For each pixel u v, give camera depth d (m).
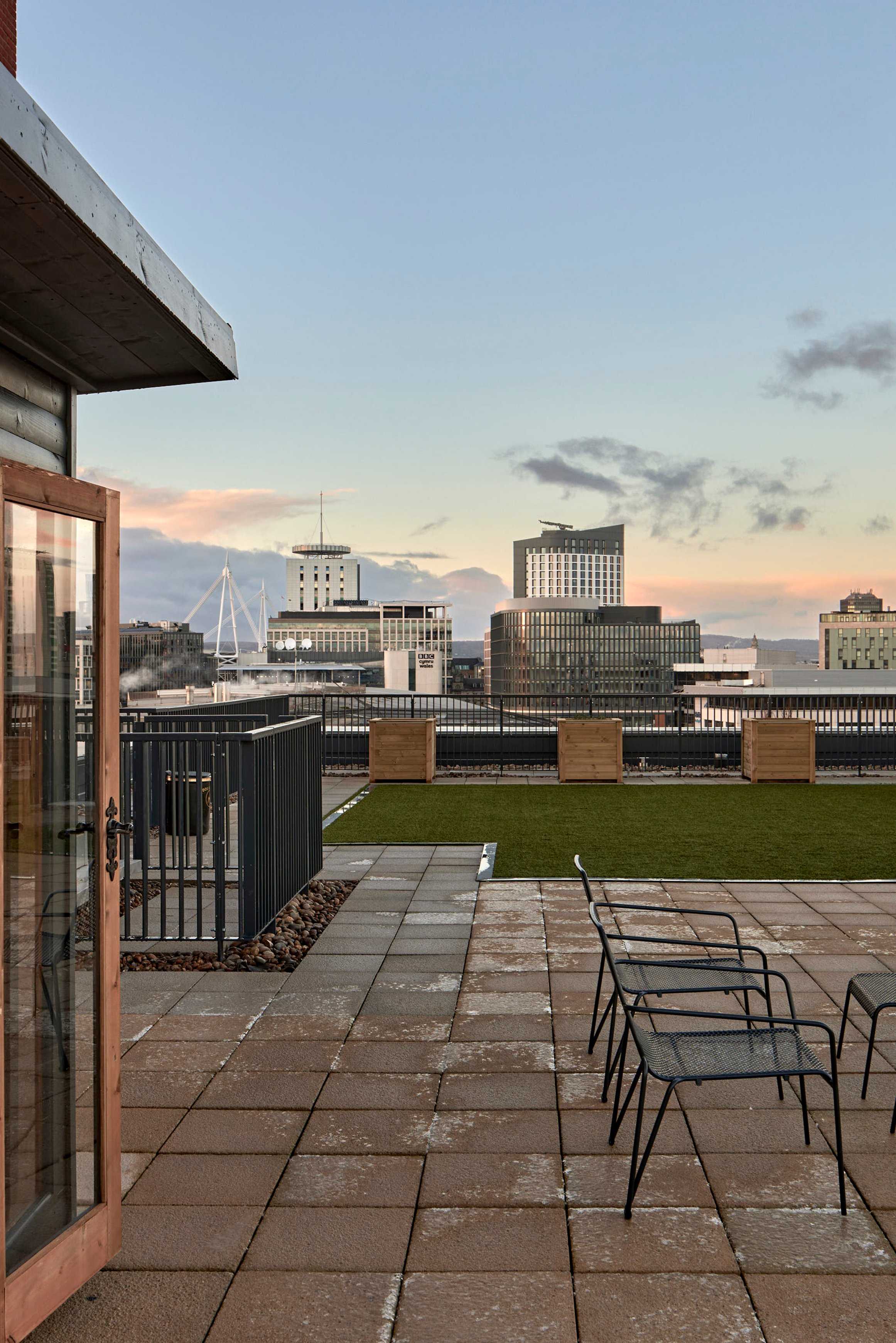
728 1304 2.74
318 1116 3.92
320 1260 2.96
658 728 17.28
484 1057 4.52
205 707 11.98
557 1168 3.50
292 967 5.93
